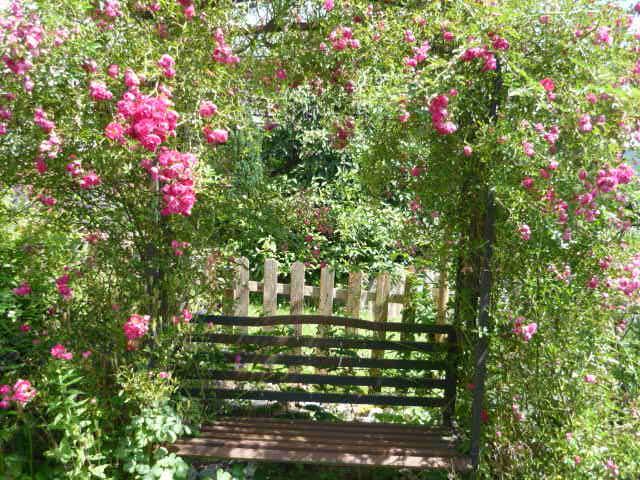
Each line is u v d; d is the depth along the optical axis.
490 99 2.54
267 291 4.37
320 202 5.61
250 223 3.48
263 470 3.07
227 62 2.87
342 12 3.11
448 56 2.75
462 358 3.20
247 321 3.40
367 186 3.47
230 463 3.12
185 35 2.77
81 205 3.04
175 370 3.22
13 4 2.28
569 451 2.46
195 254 3.16
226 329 4.03
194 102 2.78
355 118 3.58
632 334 3.00
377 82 3.16
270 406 3.72
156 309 2.92
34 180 2.85
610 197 2.35
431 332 3.34
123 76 2.51
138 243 3.00
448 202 2.96
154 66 2.56
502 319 2.66
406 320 3.88
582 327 2.53
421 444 3.00
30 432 2.62
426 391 3.75
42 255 3.17
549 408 2.63
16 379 2.80
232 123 3.13
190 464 2.96
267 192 3.60
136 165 2.70
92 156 2.58
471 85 2.54
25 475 2.60
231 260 3.45
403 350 3.45
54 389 2.71
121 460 2.81
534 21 2.45
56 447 2.50
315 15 3.25
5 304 2.88
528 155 2.32
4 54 2.21
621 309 2.65
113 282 3.05
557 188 2.33
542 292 2.53
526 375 2.67
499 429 2.85
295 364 3.45
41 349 2.92
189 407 3.03
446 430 3.22
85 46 2.43
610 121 2.42
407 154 3.04
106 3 2.47
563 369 2.55
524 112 2.48
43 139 2.55
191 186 2.47
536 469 2.68
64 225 3.09
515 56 2.37
